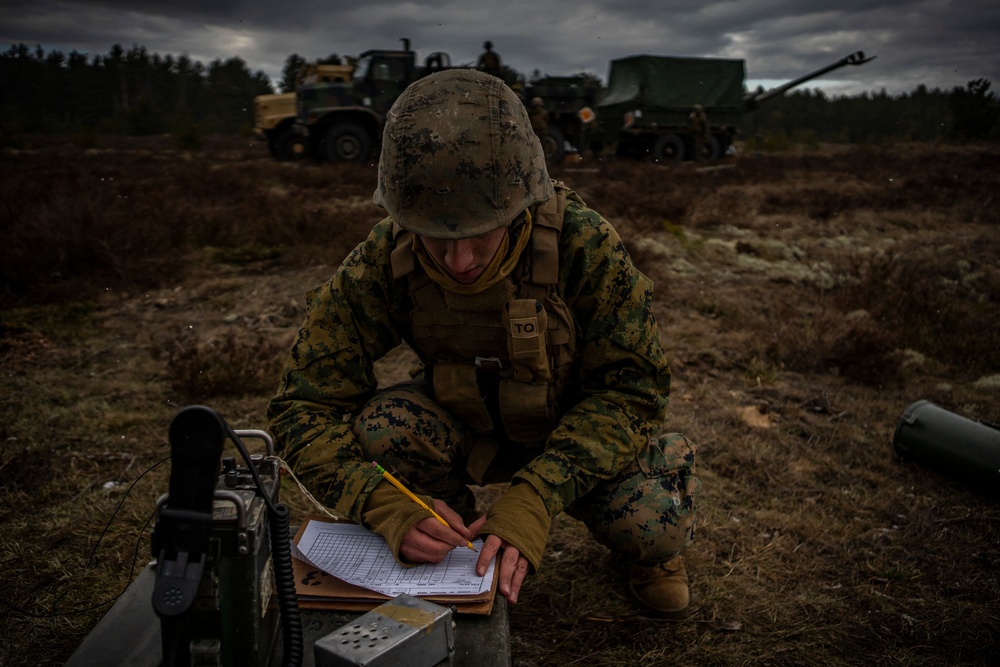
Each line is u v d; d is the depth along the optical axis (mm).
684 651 1771
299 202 8477
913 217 9227
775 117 74938
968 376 3914
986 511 2475
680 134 18953
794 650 1781
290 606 1116
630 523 1659
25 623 1806
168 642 967
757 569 2109
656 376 1608
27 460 2578
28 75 72750
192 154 20172
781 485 2635
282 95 16688
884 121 81875
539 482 1484
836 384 3699
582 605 1928
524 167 1389
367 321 1603
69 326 4277
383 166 1413
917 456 2785
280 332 4184
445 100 1350
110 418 3020
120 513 2314
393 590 1336
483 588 1331
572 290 1550
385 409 1639
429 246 1396
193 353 3498
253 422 3033
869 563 2156
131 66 87250
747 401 3410
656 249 6508
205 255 5871
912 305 4902
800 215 9266
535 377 1553
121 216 5977
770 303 5016
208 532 962
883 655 1773
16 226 5492
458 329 1535
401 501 1434
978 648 1799
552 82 17156
